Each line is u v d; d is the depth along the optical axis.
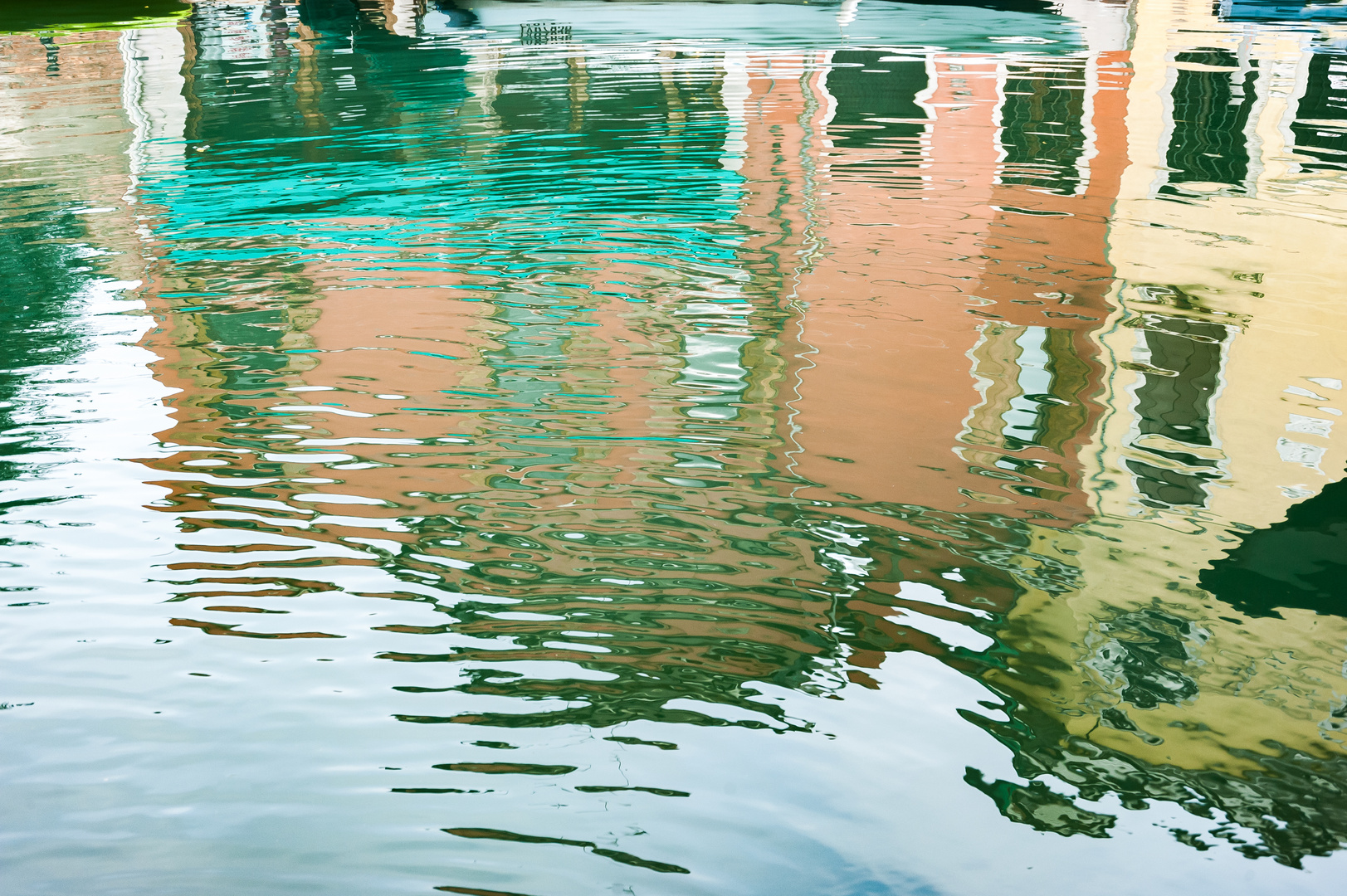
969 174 4.71
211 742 1.50
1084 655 1.65
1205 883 1.23
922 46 8.00
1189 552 1.92
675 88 6.89
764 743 1.48
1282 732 1.47
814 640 1.71
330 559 1.97
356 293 3.45
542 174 4.98
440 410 2.58
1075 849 1.28
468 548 1.99
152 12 11.34
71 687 1.62
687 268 3.58
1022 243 3.71
